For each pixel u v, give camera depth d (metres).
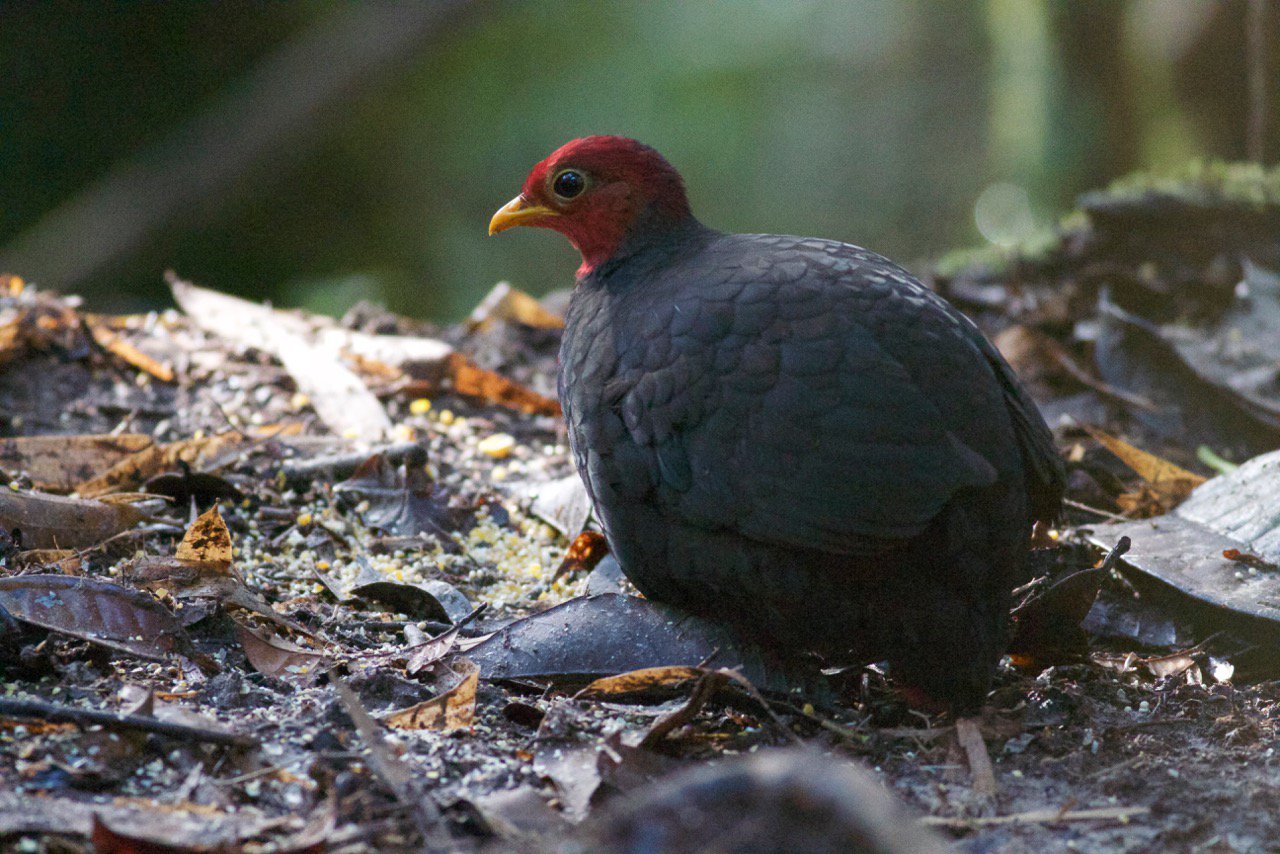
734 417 6.11
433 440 9.95
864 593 6.05
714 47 29.95
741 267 6.57
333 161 25.83
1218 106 18.11
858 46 29.83
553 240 26.12
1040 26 19.03
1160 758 6.02
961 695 6.07
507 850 5.02
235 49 24.94
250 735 5.68
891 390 5.96
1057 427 10.19
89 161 24.42
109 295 24.23
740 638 6.58
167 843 4.78
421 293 25.22
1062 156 19.17
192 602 6.86
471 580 8.02
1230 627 7.24
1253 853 5.30
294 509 8.54
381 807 5.29
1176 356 10.62
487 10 24.50
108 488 8.48
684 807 3.78
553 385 11.16
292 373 10.43
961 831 5.44
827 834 3.68
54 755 5.45
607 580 7.81
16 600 6.39
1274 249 13.45
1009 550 6.10
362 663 6.69
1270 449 10.22
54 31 23.80
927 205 27.97
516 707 6.20
